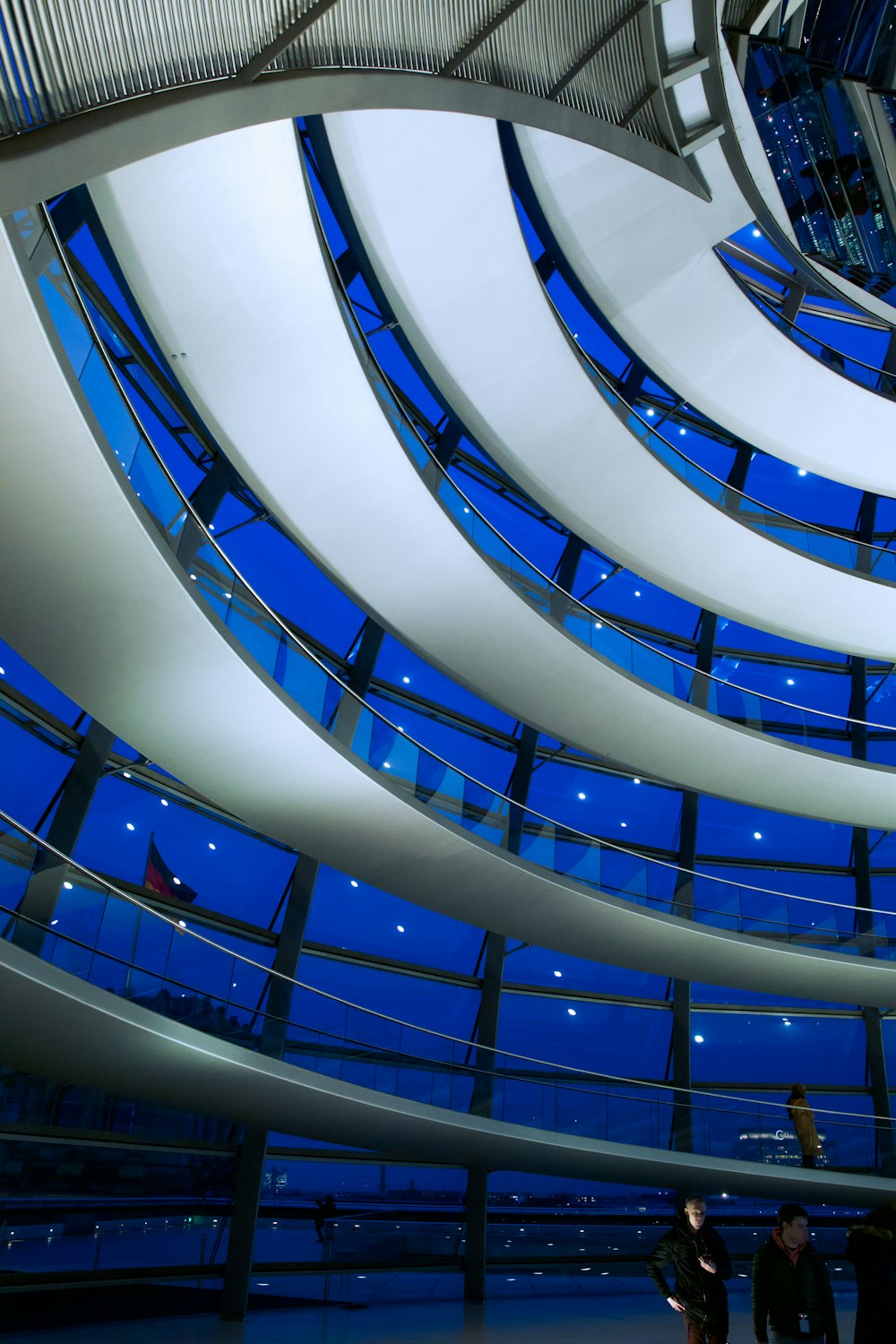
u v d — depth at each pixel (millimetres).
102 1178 12141
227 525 14516
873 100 14430
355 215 12117
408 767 13070
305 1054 11477
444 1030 17344
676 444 21000
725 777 18906
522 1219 16547
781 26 13180
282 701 10828
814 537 18312
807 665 23047
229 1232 13258
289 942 15070
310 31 5328
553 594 15219
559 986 19094
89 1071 10148
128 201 9164
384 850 13797
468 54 6508
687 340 16688
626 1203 17453
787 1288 6680
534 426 15125
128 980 9219
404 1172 15469
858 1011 21109
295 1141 14523
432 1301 14922
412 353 15211
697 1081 19812
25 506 8180
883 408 17938
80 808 12273
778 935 17797
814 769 18734
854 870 22406
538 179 13836
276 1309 13383
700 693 17562
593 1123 14984
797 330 17188
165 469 9000
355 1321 12555
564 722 17312
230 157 8625
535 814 15383
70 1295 11492
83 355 7547
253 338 10609
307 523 13094
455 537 13156
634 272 15336
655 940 16938
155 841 14117
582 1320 13297
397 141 10844
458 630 15039
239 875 15164
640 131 10102
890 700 23078
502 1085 14133
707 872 21516
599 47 8094
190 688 10547
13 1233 11164
